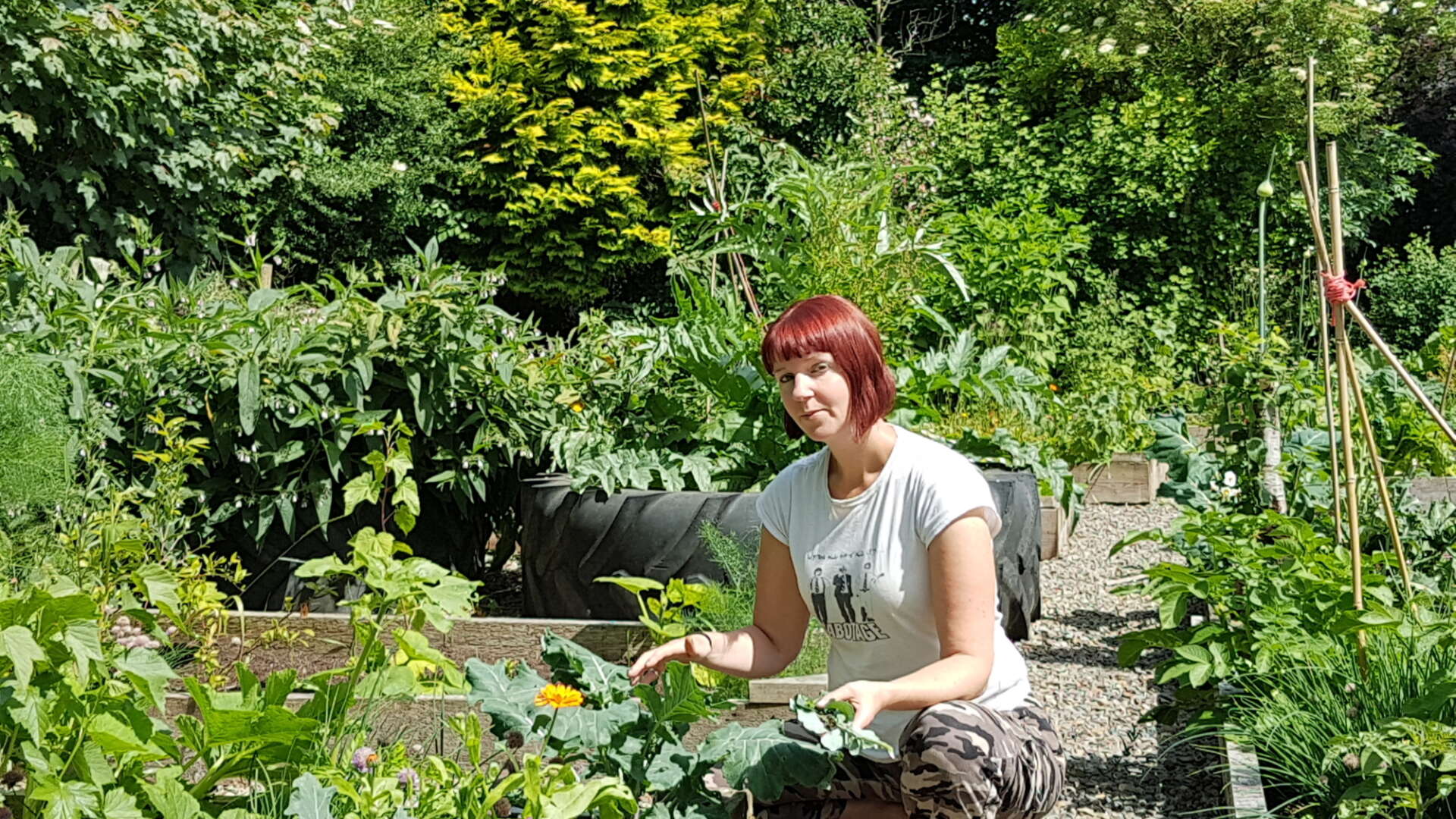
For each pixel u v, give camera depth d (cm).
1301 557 308
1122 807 278
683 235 559
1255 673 285
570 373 468
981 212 966
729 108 1236
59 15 623
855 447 209
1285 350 464
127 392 383
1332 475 325
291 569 408
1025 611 402
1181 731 308
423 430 409
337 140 1131
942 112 1233
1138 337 1016
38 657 167
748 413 427
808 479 221
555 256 1205
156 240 455
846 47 1303
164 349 394
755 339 432
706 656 219
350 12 911
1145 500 717
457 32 1241
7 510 289
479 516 456
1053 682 375
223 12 712
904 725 209
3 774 185
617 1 1212
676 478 405
